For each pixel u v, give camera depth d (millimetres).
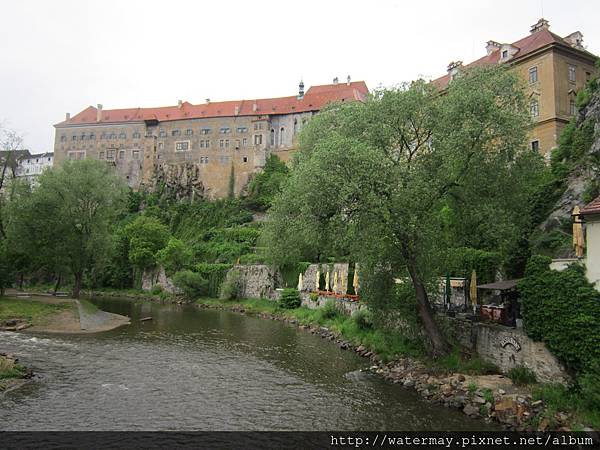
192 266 67875
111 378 21094
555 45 42812
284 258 49188
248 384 20688
